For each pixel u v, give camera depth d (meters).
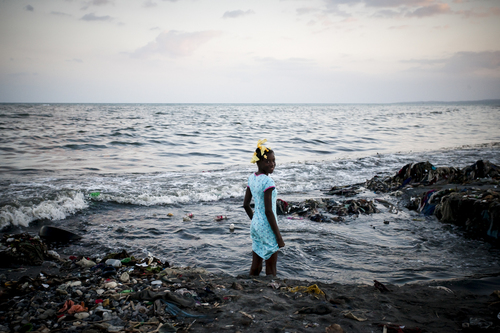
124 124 36.97
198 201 8.93
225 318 2.93
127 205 8.29
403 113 83.56
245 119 53.06
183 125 37.25
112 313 3.02
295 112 92.75
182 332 2.69
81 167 13.52
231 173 12.71
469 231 6.52
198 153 18.36
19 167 12.93
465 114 75.62
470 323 2.88
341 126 38.72
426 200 8.04
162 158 16.58
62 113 63.69
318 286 3.98
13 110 72.50
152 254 5.36
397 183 10.52
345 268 4.91
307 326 2.81
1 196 8.19
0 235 6.02
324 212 7.94
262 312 3.06
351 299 3.50
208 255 5.38
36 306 3.15
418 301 3.54
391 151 20.36
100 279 3.99
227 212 7.97
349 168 13.97
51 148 18.19
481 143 24.59
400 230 6.75
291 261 5.11
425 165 10.55
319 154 18.98
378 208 8.33
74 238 5.91
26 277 3.83
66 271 4.44
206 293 3.50
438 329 2.83
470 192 7.48
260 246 4.11
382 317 3.07
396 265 5.02
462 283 4.28
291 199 9.19
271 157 3.90
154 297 3.27
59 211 7.24
